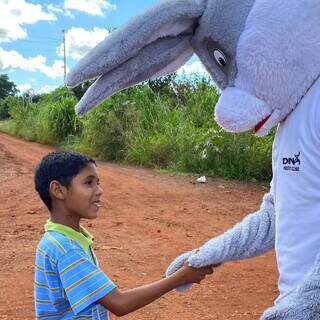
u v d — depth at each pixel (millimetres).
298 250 2236
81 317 2244
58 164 2297
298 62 2182
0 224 8164
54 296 2250
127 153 16375
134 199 9984
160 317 4680
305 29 2160
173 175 13031
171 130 15219
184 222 8250
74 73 2393
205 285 5453
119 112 17703
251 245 2551
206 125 14383
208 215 8766
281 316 2096
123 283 5539
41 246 2287
